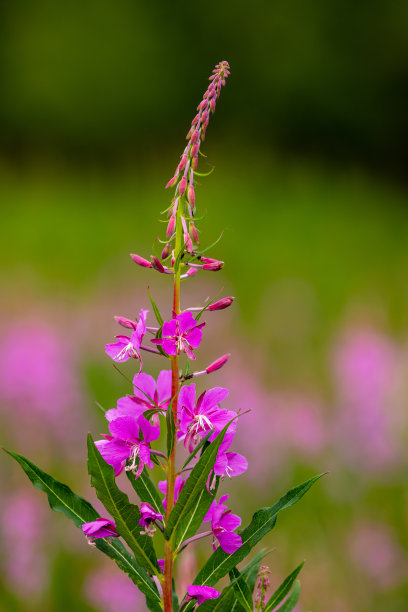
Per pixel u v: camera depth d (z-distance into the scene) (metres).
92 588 5.53
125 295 11.20
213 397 1.97
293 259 16.80
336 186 26.11
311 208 21.92
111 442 1.93
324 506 6.87
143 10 37.88
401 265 16.48
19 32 37.81
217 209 21.38
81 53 37.69
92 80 37.72
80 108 37.75
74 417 7.09
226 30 37.25
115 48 37.81
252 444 7.00
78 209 22.06
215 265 1.96
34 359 7.55
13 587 5.78
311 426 7.27
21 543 5.82
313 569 6.02
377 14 36.06
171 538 1.90
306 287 11.52
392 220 21.83
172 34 38.00
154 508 1.96
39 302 12.20
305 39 36.47
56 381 7.29
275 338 10.38
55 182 27.81
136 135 38.06
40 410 7.01
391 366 7.42
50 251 17.41
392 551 6.07
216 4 37.25
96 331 9.95
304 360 9.83
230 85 37.03
